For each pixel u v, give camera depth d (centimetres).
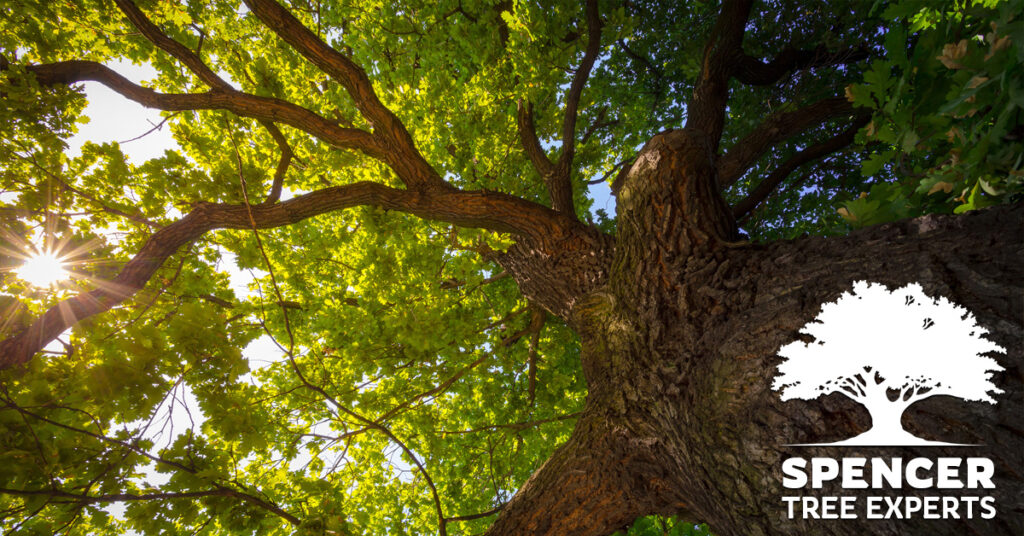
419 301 388
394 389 514
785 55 482
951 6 162
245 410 216
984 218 151
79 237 291
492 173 418
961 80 155
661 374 218
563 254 336
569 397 562
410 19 438
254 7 299
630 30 381
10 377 195
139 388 188
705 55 427
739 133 588
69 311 223
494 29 384
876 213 194
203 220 309
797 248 204
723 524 187
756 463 160
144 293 271
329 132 326
